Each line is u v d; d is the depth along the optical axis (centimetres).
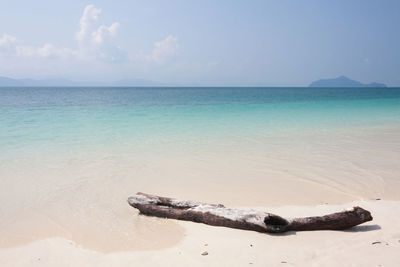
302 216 643
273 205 714
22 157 1100
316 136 1614
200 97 6406
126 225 604
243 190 815
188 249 500
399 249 482
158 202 660
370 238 524
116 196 766
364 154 1212
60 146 1285
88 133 1595
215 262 454
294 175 945
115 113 2592
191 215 610
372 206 693
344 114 2764
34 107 3094
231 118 2369
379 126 2003
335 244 504
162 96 6825
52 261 479
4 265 470
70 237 558
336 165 1056
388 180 895
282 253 475
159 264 456
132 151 1230
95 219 634
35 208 688
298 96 7081
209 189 822
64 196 758
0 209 680
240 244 509
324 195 781
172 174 947
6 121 1956
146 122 2056
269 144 1402
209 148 1305
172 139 1493
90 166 1010
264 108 3344
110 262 470
